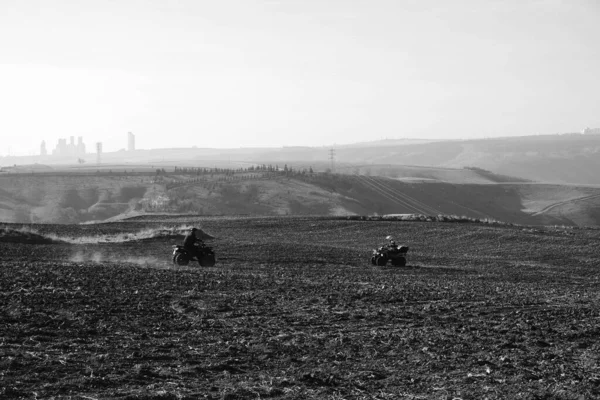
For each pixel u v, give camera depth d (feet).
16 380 42.27
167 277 91.45
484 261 150.30
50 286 77.71
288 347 53.93
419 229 221.05
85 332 56.13
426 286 93.56
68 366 46.14
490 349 54.60
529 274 125.08
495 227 231.09
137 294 75.15
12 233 153.58
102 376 44.14
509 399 41.73
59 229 200.95
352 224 237.04
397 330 61.41
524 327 63.16
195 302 72.33
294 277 101.45
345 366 49.29
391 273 116.57
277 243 174.70
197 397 40.88
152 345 53.16
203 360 49.62
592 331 61.57
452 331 61.21
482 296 83.66
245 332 58.90
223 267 117.80
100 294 73.87
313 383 44.93
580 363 50.72
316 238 207.31
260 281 91.71
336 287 88.12
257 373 47.09
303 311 69.46
